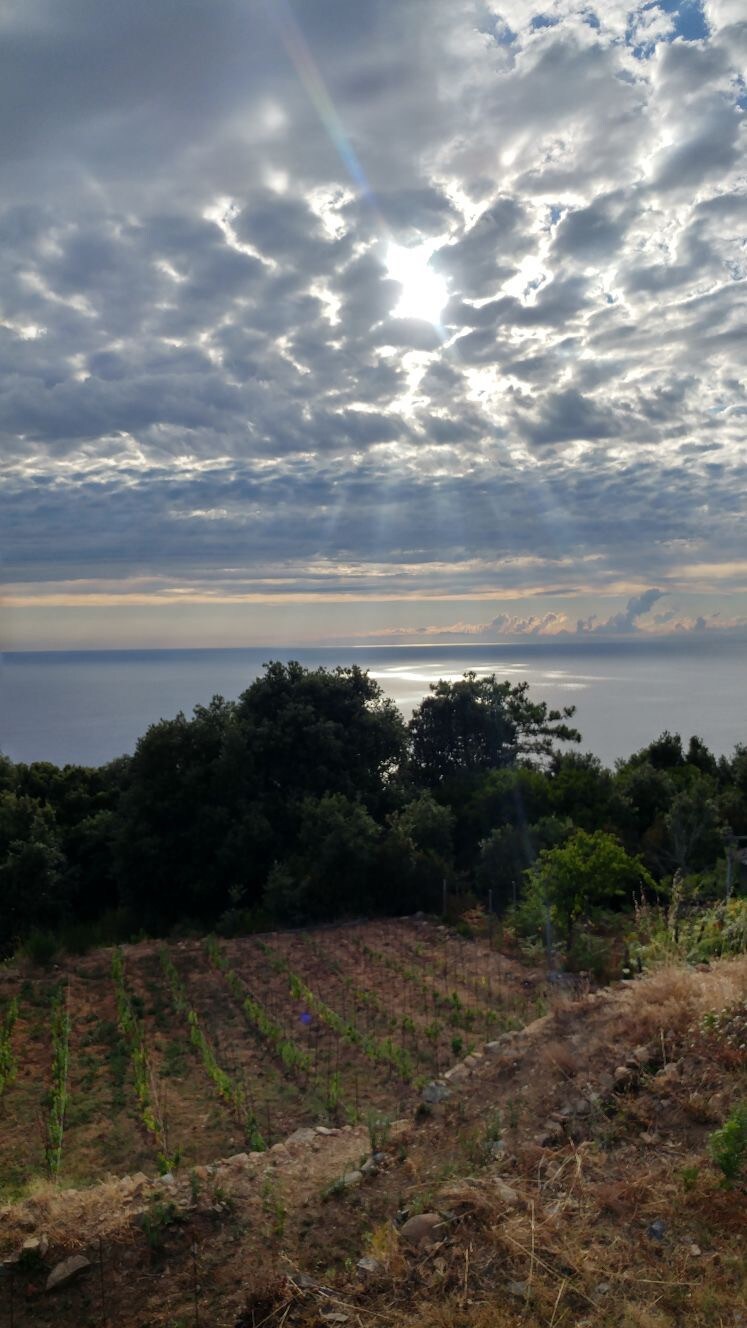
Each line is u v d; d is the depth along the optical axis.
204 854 23.38
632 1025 7.09
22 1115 10.93
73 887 24.69
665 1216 4.91
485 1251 4.76
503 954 16.94
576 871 15.79
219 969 16.86
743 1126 5.18
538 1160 5.57
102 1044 13.38
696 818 21.58
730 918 10.09
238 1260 4.96
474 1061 7.70
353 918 20.84
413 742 31.58
